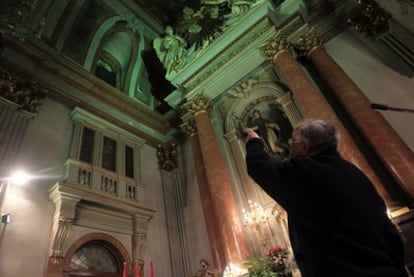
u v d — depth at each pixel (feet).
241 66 31.83
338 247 2.81
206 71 33.47
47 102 27.58
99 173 26.91
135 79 39.73
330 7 30.09
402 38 23.98
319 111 23.72
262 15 30.37
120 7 36.94
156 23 41.27
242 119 32.45
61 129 27.25
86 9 34.09
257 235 24.66
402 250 3.10
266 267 19.16
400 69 23.21
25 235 19.84
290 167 3.51
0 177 20.43
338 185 3.15
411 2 22.74
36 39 28.04
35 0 28.43
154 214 29.43
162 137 38.63
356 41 27.07
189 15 37.06
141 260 25.75
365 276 2.49
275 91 30.45
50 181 23.41
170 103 37.09
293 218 3.38
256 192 27.37
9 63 25.43
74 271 21.04
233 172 29.48
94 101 32.19
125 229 26.35
